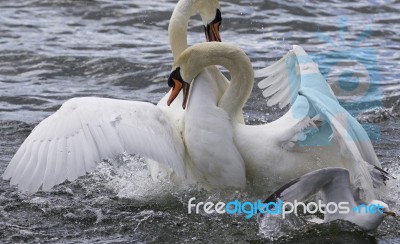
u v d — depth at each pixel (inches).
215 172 466.3
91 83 752.3
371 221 438.9
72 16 940.0
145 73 767.7
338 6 949.8
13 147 589.6
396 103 680.4
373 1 964.6
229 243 438.3
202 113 461.7
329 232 443.8
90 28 903.7
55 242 441.1
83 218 472.7
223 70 759.7
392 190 503.8
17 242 440.5
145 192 504.1
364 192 453.7
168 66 781.9
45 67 786.2
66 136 440.5
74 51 823.7
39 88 735.7
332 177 436.8
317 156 461.4
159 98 713.6
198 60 471.5
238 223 463.2
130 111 451.2
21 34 876.0
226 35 868.6
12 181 439.8
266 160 460.1
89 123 442.3
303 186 437.1
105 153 438.3
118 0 976.3
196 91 468.4
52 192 509.4
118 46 842.8
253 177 469.7
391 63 777.6
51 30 891.4
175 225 462.6
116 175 535.8
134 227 460.8
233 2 950.4
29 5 975.6
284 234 445.4
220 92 483.5
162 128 457.4
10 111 676.1
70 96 716.0
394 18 915.4
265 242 438.9
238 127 467.2
